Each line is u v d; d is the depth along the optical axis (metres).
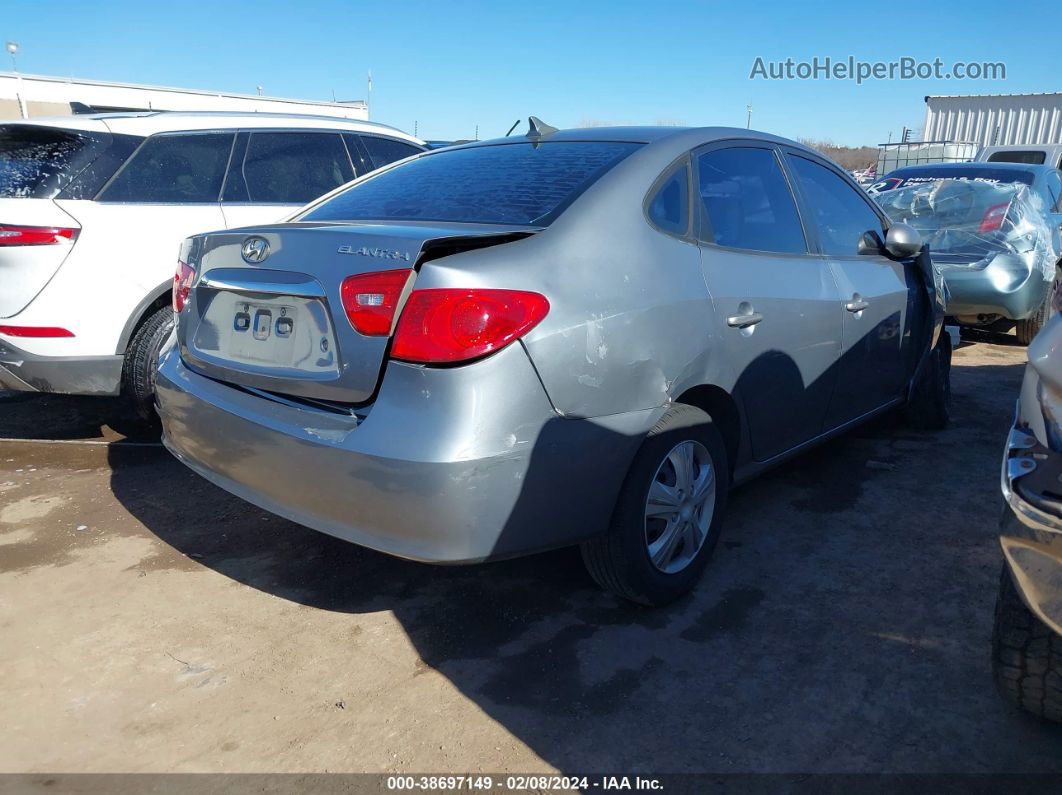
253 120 5.12
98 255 4.21
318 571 3.20
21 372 4.14
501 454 2.25
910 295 4.16
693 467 2.90
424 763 2.19
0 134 4.20
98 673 2.56
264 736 2.29
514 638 2.74
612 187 2.74
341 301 2.34
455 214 2.77
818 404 3.57
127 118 4.60
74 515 3.69
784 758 2.19
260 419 2.53
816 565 3.21
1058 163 14.10
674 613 2.88
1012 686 2.19
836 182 3.95
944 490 3.94
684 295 2.74
